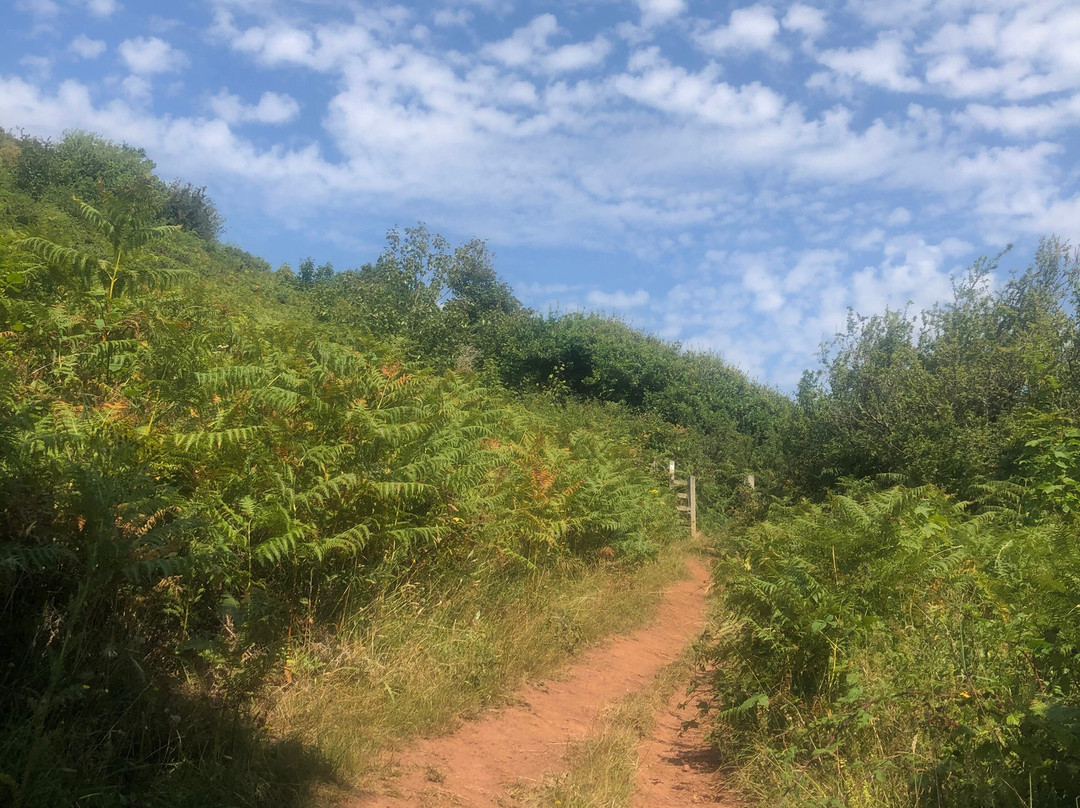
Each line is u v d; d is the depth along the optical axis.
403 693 5.19
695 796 4.76
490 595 7.44
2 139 28.28
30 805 2.88
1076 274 13.21
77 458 4.48
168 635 4.34
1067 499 7.62
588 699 6.51
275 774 3.80
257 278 24.02
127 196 22.08
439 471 6.86
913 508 5.87
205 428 5.88
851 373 14.45
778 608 5.35
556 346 27.25
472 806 4.14
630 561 11.62
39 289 7.87
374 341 12.66
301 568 5.62
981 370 12.33
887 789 3.85
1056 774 3.30
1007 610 4.73
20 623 3.70
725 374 28.94
